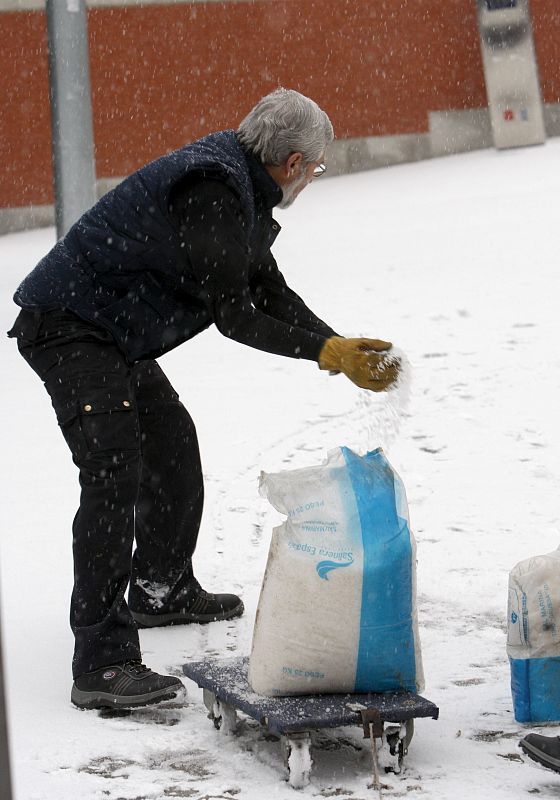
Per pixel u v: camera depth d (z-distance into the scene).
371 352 4.68
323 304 15.16
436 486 8.25
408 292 15.41
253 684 4.47
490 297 14.65
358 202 25.14
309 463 8.97
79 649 5.02
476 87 30.97
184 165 4.84
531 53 29.72
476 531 7.25
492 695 4.91
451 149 30.94
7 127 27.44
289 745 4.11
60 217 16.80
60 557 7.06
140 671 4.98
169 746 4.52
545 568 4.57
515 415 9.94
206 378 11.99
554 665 4.58
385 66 30.17
